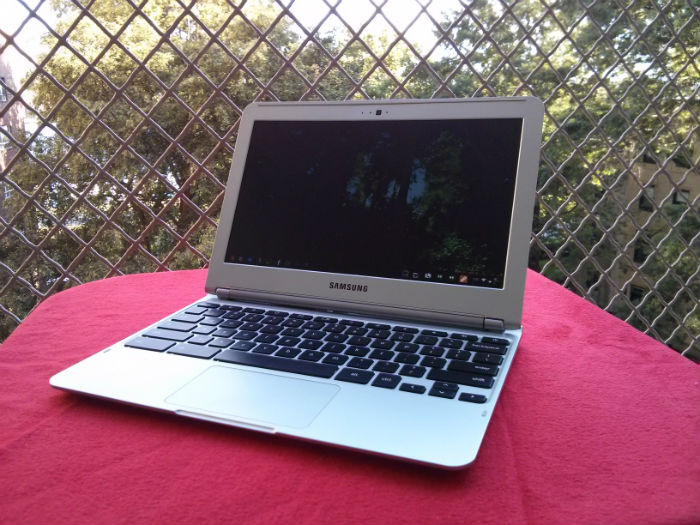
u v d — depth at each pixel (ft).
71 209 4.17
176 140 4.21
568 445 1.30
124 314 2.32
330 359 1.67
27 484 1.14
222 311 2.16
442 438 1.23
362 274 2.15
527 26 4.55
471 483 1.14
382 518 1.03
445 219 2.10
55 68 7.65
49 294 4.26
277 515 1.04
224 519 1.03
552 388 1.62
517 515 1.04
